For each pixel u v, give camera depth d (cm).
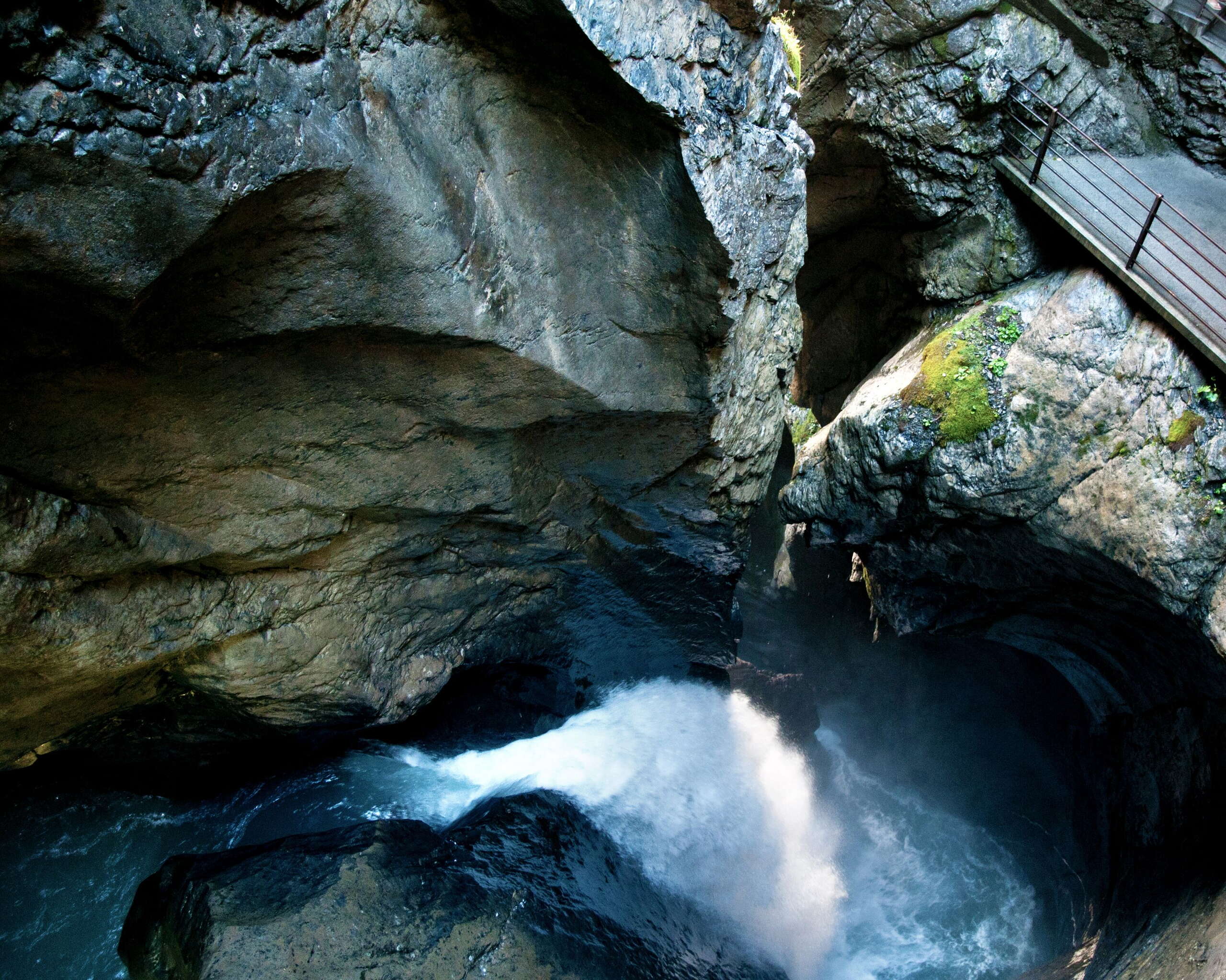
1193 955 593
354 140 430
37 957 604
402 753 771
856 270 1070
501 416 613
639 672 916
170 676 596
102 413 452
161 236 377
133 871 657
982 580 865
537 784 770
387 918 557
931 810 1147
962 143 863
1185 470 699
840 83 884
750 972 729
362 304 484
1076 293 780
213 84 368
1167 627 728
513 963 569
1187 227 809
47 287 369
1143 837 784
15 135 321
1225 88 859
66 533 461
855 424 874
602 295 604
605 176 562
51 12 317
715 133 570
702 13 535
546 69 509
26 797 634
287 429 534
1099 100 880
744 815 901
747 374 744
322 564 623
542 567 781
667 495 784
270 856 584
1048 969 814
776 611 1412
